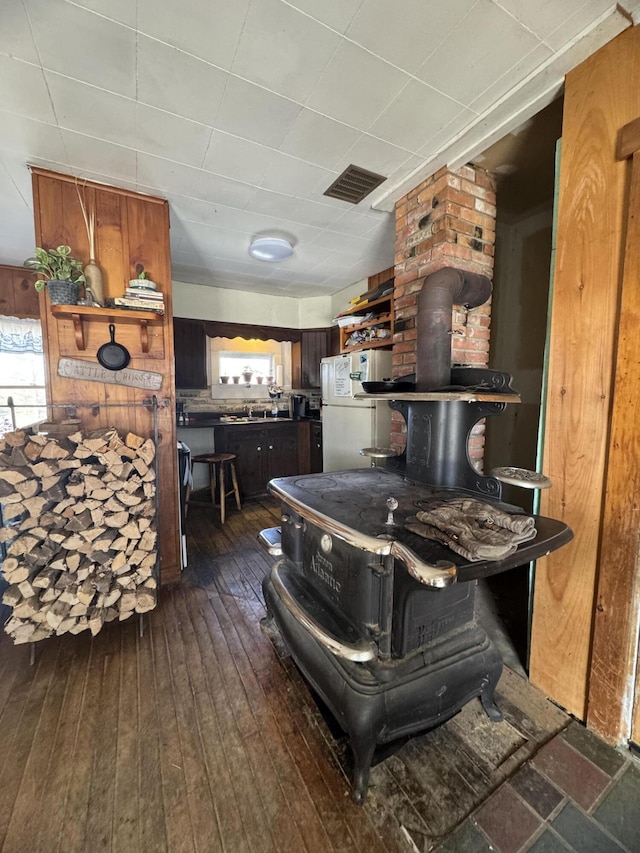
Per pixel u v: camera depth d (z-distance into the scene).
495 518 1.09
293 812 1.04
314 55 1.24
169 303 2.21
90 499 1.77
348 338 3.82
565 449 1.36
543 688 1.47
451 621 1.25
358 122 1.58
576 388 1.31
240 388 4.58
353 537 1.06
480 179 1.99
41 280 1.91
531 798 1.07
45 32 1.14
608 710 1.24
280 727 1.31
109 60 1.25
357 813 1.04
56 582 1.71
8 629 1.60
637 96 1.11
